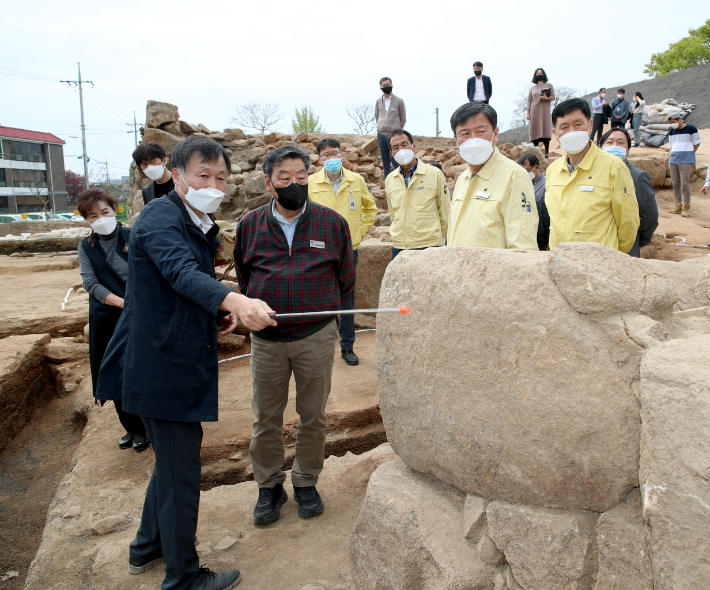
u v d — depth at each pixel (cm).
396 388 209
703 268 226
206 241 246
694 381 127
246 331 589
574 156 328
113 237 369
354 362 521
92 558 265
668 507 130
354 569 216
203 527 294
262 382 285
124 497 317
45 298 736
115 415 426
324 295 282
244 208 1084
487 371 176
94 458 363
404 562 191
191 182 231
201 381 228
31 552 326
